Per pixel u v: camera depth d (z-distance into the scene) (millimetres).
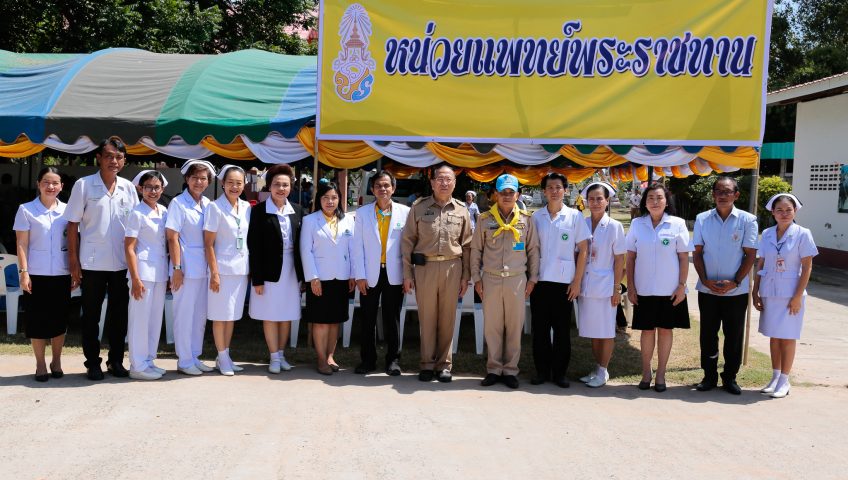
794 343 5930
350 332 7691
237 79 8281
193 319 6270
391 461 4180
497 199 6137
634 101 7020
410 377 6324
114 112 7684
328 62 7188
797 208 5918
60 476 3822
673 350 7711
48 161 14758
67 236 5738
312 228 6219
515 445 4512
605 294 6090
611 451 4445
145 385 5711
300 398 5480
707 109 6973
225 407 5164
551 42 7047
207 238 6031
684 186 26562
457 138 7129
